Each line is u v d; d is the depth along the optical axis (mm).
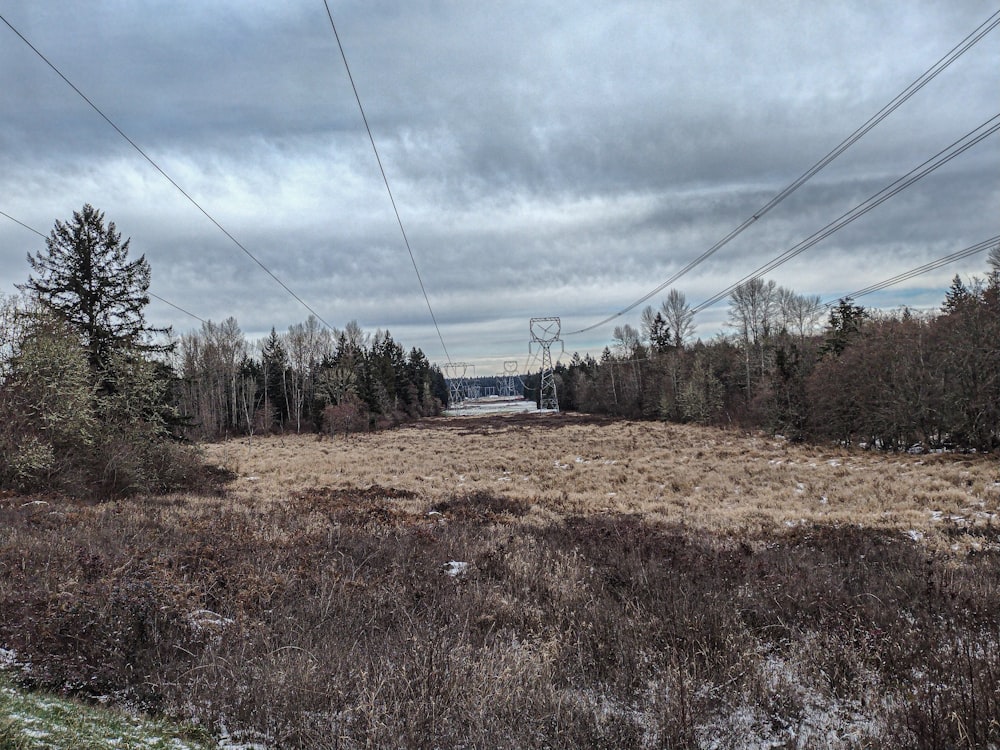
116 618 5832
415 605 7484
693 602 7410
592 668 5949
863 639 6277
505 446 50031
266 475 35188
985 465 27578
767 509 21422
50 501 16906
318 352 99812
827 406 45469
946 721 4430
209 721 4469
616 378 98312
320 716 4547
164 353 29391
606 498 24938
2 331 20547
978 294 35781
